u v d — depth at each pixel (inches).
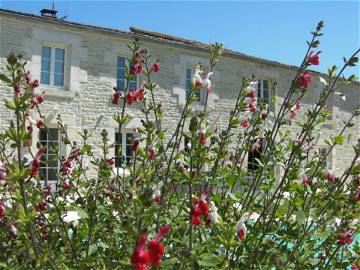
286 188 136.4
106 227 123.0
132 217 109.0
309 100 692.1
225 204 143.5
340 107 752.3
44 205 136.0
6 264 106.1
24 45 467.2
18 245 114.3
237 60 630.5
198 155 106.0
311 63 144.1
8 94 447.2
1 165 95.3
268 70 663.8
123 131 525.0
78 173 163.2
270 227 129.3
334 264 138.8
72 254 115.4
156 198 106.7
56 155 165.3
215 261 98.3
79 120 497.7
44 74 490.3
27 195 118.3
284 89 679.7
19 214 97.1
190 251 99.3
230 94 619.2
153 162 141.3
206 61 597.0
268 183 150.8
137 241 74.6
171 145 157.6
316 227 128.2
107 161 162.1
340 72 145.2
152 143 139.6
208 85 146.6
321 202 142.4
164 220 121.0
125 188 145.6
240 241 122.3
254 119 180.5
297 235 125.9
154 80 551.8
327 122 726.5
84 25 505.0
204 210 96.7
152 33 633.6
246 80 168.7
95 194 134.5
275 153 156.1
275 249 127.1
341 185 135.5
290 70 689.0
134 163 140.7
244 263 122.7
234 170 159.2
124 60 542.6
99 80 514.6
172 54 568.4
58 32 489.7
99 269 110.0
